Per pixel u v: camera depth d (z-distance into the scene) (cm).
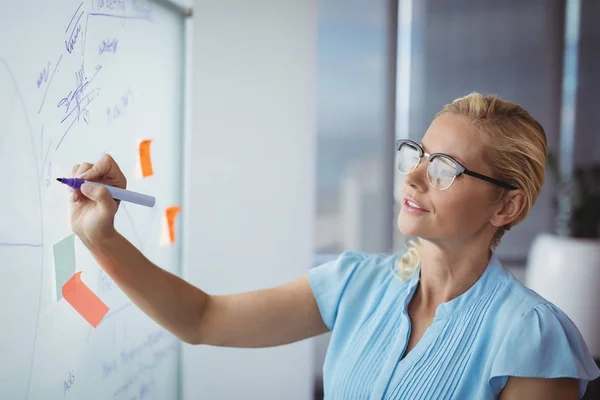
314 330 110
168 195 147
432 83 321
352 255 113
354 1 315
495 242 99
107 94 109
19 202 81
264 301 106
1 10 76
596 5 327
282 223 206
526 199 92
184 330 100
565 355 82
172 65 144
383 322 99
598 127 335
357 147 329
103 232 85
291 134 204
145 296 93
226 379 204
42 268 87
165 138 142
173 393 159
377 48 318
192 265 203
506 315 88
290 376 208
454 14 318
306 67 203
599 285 270
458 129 92
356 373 96
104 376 113
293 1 201
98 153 105
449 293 95
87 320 95
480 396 85
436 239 92
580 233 290
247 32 200
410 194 93
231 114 202
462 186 89
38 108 85
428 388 88
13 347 82
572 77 332
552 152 310
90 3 100
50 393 93
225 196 203
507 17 321
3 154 77
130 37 119
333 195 337
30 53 82
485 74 322
